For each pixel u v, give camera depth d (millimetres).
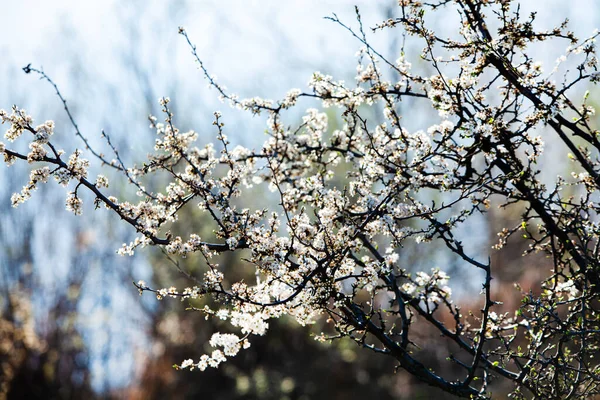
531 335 3678
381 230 3662
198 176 3885
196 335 15703
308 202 4082
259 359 15781
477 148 3730
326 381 15141
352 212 3746
